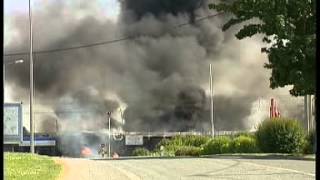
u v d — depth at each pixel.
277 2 20.20
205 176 16.09
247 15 20.55
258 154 30.77
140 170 18.33
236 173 17.03
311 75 21.39
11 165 16.42
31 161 18.84
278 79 22.83
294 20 21.00
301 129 32.53
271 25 21.11
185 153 41.28
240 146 36.53
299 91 22.53
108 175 15.61
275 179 14.88
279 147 32.47
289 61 21.50
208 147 39.06
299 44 21.12
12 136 39.03
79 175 15.09
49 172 15.02
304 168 18.75
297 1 20.28
